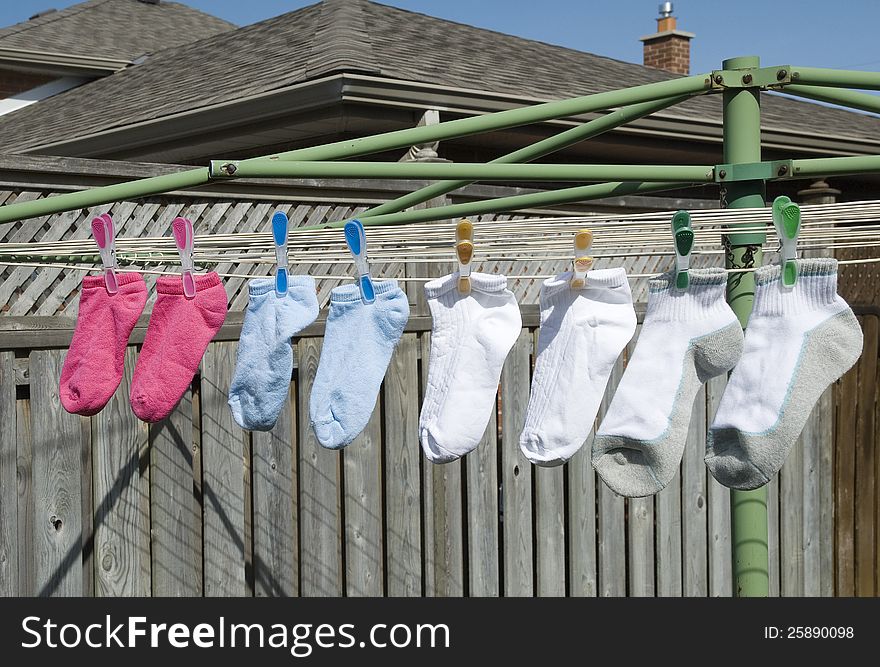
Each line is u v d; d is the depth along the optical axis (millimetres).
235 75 7395
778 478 5441
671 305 2027
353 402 2088
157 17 14438
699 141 7812
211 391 4145
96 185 4102
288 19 8789
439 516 4621
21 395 3789
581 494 4973
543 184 7324
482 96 6574
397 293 2102
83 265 2744
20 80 12000
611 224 2615
